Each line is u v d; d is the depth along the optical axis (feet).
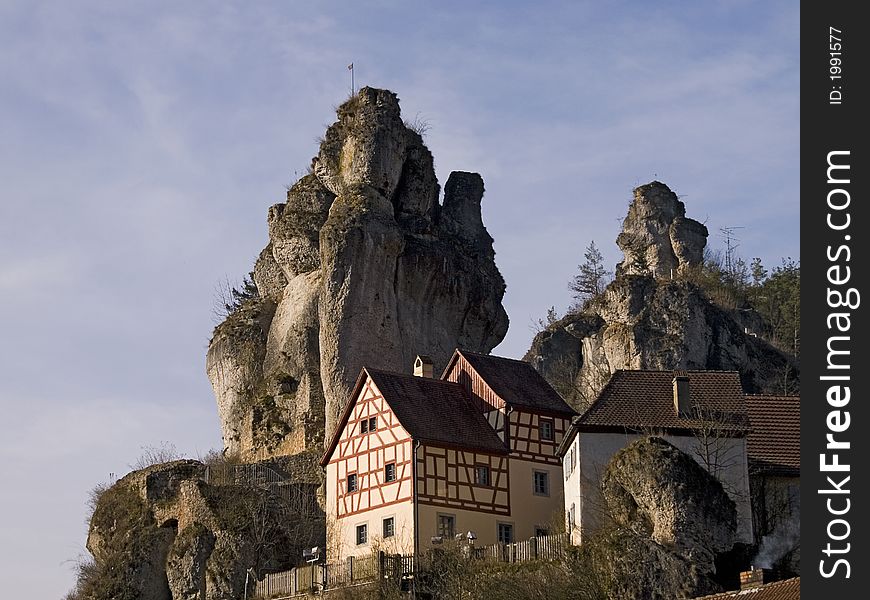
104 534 283.38
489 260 349.41
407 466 241.96
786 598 152.76
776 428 215.72
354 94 347.36
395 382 254.47
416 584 213.87
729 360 337.31
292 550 263.49
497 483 248.73
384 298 314.76
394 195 336.29
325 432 305.12
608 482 203.31
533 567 206.90
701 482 196.44
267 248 354.95
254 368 333.01
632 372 223.10
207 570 259.60
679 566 188.34
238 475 285.84
